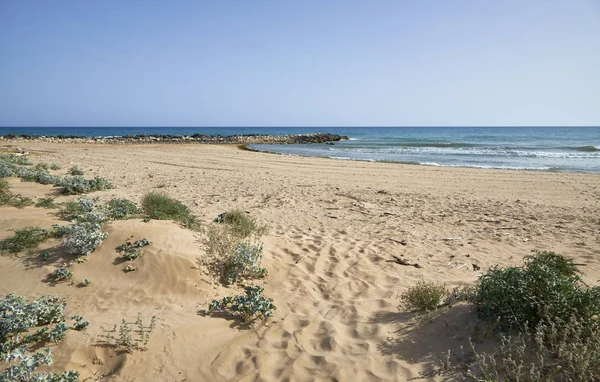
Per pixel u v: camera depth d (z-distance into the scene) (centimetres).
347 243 755
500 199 1309
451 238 802
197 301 504
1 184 968
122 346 391
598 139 5841
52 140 4156
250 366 375
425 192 1432
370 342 402
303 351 397
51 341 398
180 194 1220
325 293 546
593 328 343
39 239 637
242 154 2905
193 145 3959
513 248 739
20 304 428
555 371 306
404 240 787
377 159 2791
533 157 2944
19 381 325
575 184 1652
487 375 317
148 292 514
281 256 678
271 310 488
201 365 378
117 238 614
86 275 550
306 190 1385
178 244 606
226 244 626
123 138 4869
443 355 362
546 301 367
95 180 1208
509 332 369
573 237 815
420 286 492
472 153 3272
